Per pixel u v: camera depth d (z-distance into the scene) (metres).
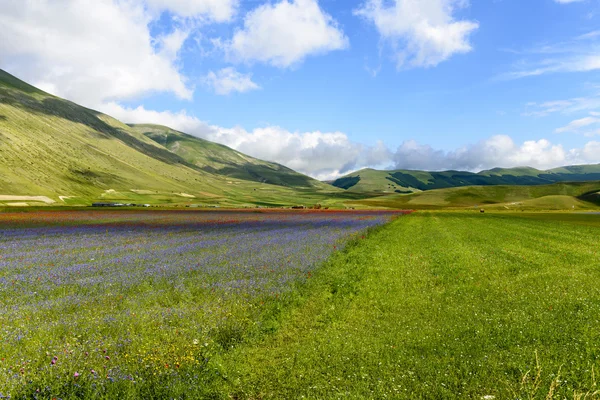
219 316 10.48
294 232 38.62
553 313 10.67
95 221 59.03
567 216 92.19
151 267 18.34
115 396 6.56
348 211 111.81
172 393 6.73
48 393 6.54
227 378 7.61
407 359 8.23
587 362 7.40
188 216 74.56
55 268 18.33
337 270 18.38
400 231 42.88
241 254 22.34
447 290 14.69
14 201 155.25
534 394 6.54
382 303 12.92
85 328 9.45
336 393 6.83
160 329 9.48
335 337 9.64
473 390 6.91
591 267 18.78
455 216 86.88
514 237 36.28
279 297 12.95
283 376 7.74
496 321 10.18
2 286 14.22
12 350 8.04
